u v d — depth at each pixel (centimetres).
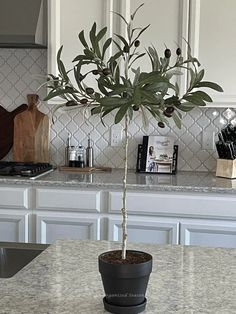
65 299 141
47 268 167
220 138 340
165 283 154
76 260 176
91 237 318
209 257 180
